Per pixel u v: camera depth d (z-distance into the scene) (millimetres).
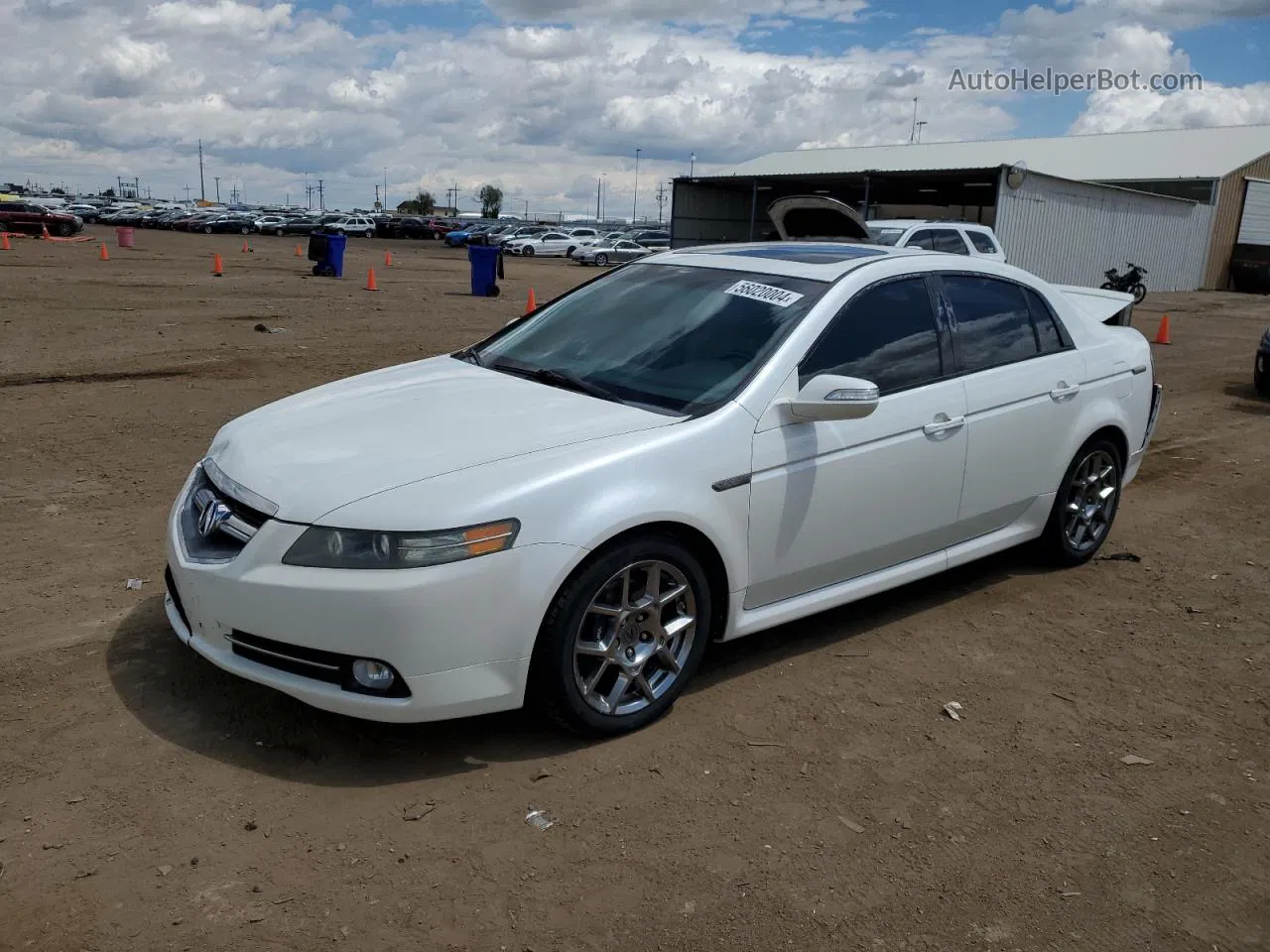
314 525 3098
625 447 3402
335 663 3102
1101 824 3129
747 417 3676
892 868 2877
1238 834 3105
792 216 6328
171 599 3758
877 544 4203
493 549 3084
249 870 2744
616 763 3348
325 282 24344
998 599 4953
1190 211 36719
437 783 3182
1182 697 3992
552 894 2701
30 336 12219
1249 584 5281
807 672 4074
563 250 50969
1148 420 5680
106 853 2781
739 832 3004
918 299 4406
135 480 6336
